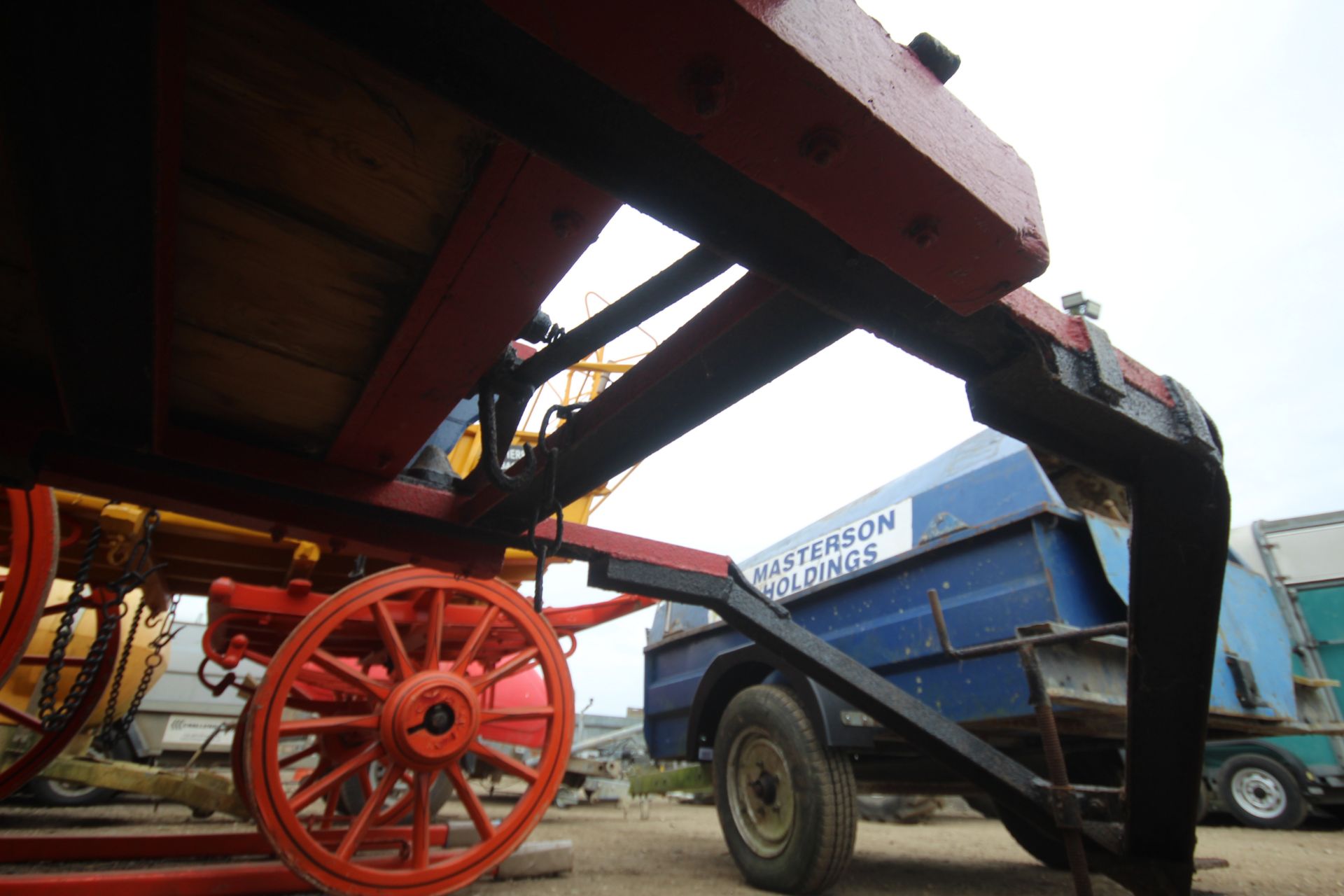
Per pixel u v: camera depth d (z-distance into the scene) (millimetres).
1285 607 7141
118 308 1045
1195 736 1761
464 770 7031
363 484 1959
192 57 849
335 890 2652
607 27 615
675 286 1259
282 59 846
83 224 872
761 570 5020
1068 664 2824
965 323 1124
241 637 3914
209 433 1767
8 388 1536
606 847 4801
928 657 3369
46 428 1556
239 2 768
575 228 1058
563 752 3328
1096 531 3092
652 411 1572
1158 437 1422
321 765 4418
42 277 968
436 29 706
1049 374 1221
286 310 1305
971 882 3480
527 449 1767
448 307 1240
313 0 670
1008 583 3125
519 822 3117
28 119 727
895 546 3809
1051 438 1418
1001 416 1352
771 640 2756
